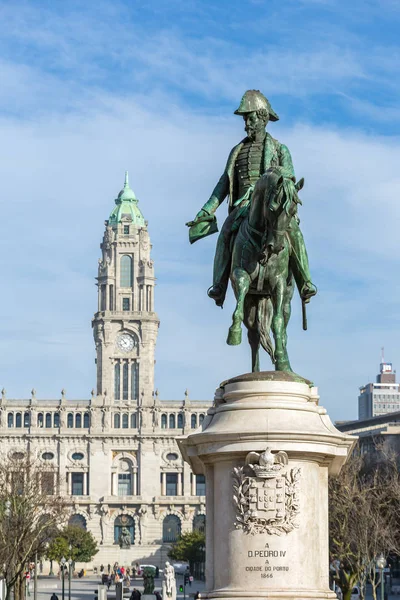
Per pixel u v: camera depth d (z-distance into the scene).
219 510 18.70
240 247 19.91
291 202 18.73
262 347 21.31
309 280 20.30
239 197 21.77
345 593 64.56
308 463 18.61
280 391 18.97
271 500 18.22
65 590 135.62
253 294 20.67
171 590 74.69
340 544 64.62
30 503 89.44
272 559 18.16
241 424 18.61
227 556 18.44
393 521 74.75
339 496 66.81
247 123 21.95
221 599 18.06
